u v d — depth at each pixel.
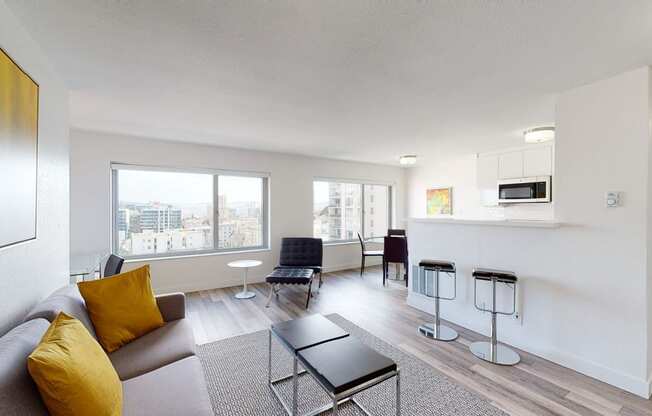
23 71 1.45
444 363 2.32
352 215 6.21
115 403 1.13
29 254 1.53
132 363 1.58
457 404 1.84
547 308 2.40
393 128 3.43
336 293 4.27
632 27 1.49
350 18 1.42
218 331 2.93
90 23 1.46
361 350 1.66
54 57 1.79
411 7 1.34
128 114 2.91
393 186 6.66
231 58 1.82
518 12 1.38
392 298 4.03
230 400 1.88
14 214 1.34
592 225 2.15
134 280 2.00
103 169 3.70
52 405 0.95
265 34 1.56
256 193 4.98
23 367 0.99
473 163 5.32
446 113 2.89
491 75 2.05
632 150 1.97
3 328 1.28
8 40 1.31
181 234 4.36
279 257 5.02
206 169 4.39
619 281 2.03
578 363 2.20
